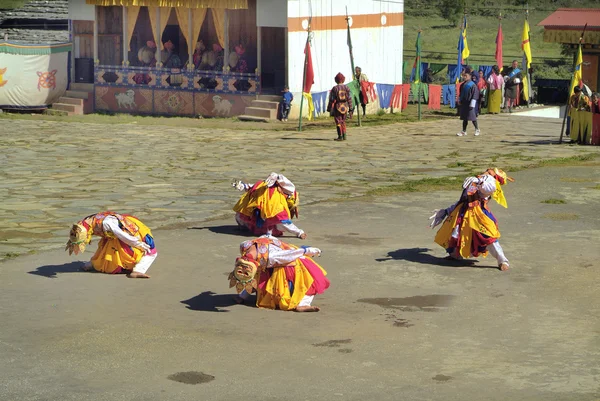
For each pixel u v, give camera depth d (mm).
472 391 5996
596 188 15125
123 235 9141
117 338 7191
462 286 8984
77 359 6664
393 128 27141
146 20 33156
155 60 33156
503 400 5816
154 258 9414
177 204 13672
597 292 8758
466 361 6684
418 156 19984
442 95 35625
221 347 6992
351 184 15852
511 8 66875
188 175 16922
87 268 9516
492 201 13805
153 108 33281
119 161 18922
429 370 6465
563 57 54719
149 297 8492
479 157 19703
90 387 6059
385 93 33625
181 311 8031
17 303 8211
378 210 13266
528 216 12688
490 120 29797
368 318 7867
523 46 36312
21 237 11188
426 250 10602
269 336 7305
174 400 5820
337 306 8258
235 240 11102
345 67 32906
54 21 40688
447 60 53438
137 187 15336
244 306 8250
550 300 8477
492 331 7492
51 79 33875
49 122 28406
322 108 31625
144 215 12734
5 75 32844
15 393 5926
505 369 6484
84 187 15289
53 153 20234
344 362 6645
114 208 13266
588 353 6879
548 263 9930
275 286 8117
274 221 11227
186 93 32500
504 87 34406
